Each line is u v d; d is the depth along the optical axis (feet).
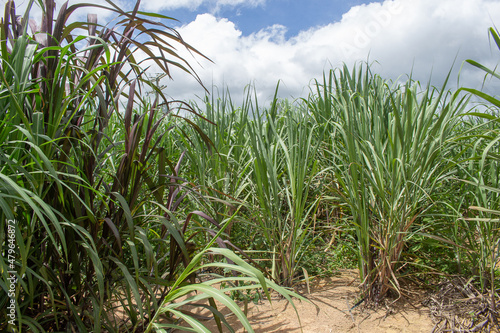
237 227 11.19
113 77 6.70
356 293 8.93
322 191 11.05
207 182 10.61
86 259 5.97
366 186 9.29
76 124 6.26
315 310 8.12
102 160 7.03
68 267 6.00
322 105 13.42
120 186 6.39
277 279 9.18
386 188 8.66
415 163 8.04
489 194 8.75
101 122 6.52
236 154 11.61
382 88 11.96
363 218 8.18
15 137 4.76
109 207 6.35
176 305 5.23
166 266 7.58
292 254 9.17
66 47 5.08
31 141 4.28
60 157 5.76
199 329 4.50
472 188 8.91
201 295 5.30
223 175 10.89
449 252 9.30
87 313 5.65
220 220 10.22
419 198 8.58
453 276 8.84
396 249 8.37
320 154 11.75
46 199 5.65
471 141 9.65
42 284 5.66
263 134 10.53
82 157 6.14
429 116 7.96
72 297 6.05
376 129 9.16
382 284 8.23
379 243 8.29
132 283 5.28
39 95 5.27
